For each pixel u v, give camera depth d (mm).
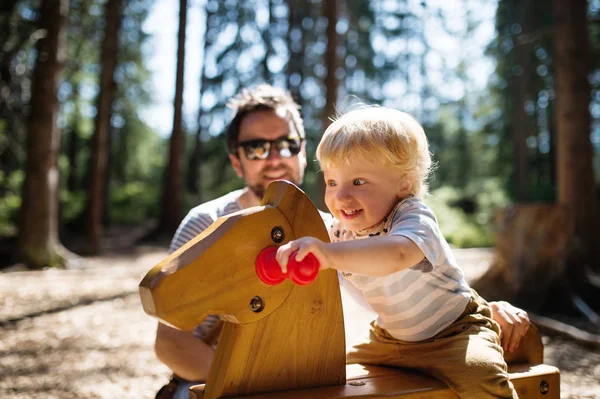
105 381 4039
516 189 20484
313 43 25266
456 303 1505
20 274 9391
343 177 1439
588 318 5746
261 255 1170
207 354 1811
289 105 2311
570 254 6195
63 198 20391
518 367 1614
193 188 24500
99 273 9688
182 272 1087
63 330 5707
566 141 7824
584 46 7852
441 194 22969
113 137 26781
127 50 22688
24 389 3830
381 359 1588
